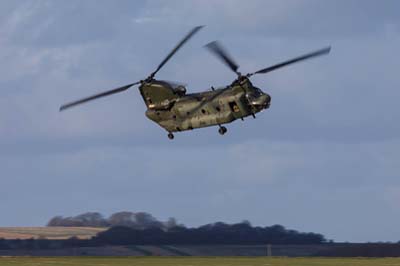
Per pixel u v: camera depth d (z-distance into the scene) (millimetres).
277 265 198375
